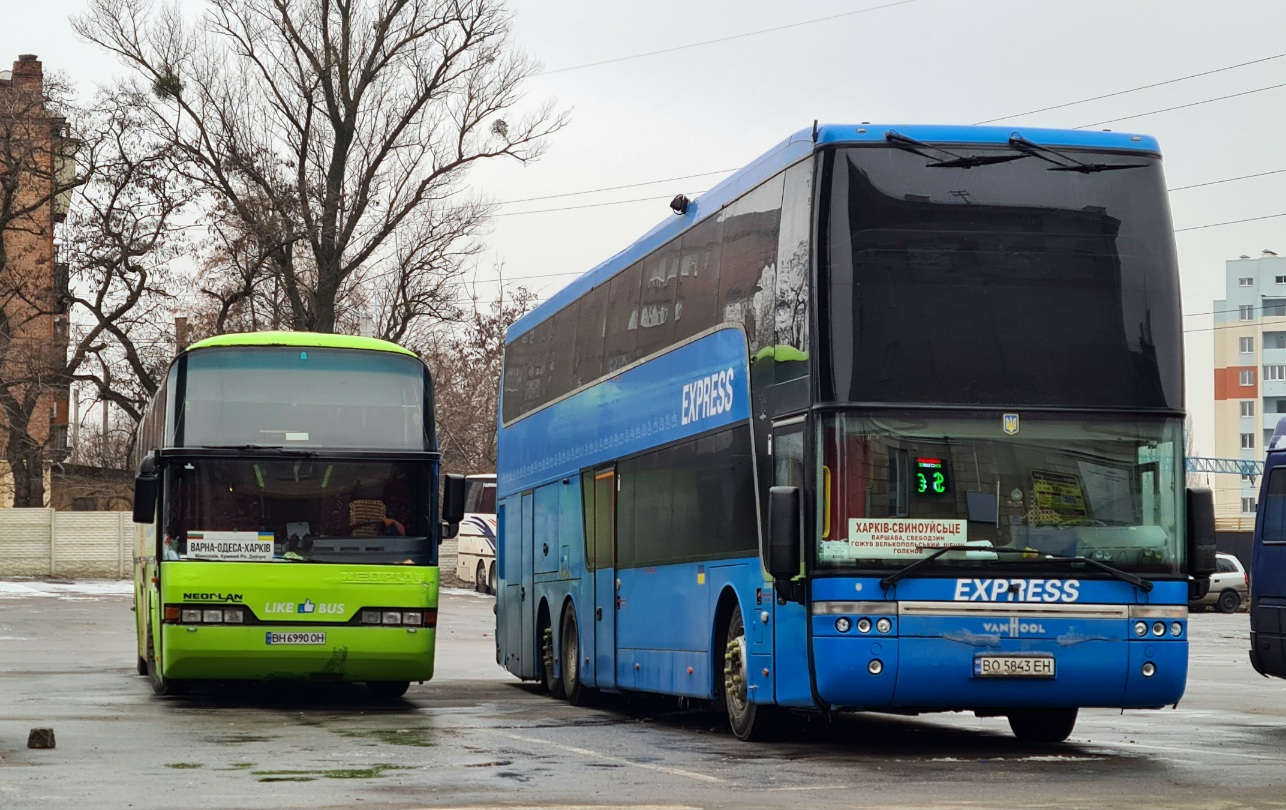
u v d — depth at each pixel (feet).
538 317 73.56
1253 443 439.22
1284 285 439.22
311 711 58.03
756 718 46.24
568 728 52.31
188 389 59.36
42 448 199.00
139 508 59.00
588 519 62.44
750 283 45.98
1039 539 40.73
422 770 38.19
